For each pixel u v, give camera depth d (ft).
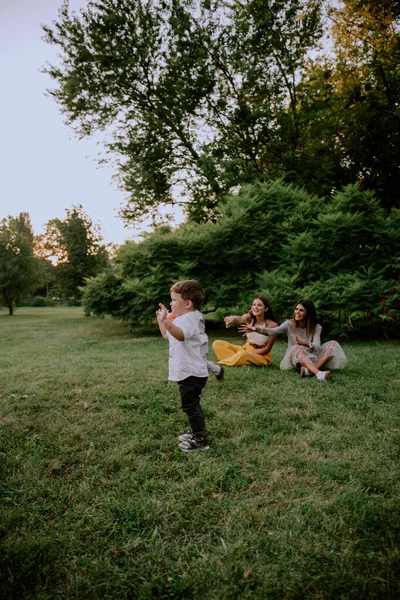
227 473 8.22
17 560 5.74
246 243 31.94
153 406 12.47
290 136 50.06
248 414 11.71
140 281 33.94
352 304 25.63
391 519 6.48
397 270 27.78
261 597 5.09
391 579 5.26
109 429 10.71
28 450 9.41
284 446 9.39
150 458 8.98
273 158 53.21
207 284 32.40
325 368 17.07
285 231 31.37
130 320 36.78
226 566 5.56
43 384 15.48
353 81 55.72
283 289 26.89
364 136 51.88
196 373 9.31
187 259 33.58
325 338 29.19
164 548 6.03
